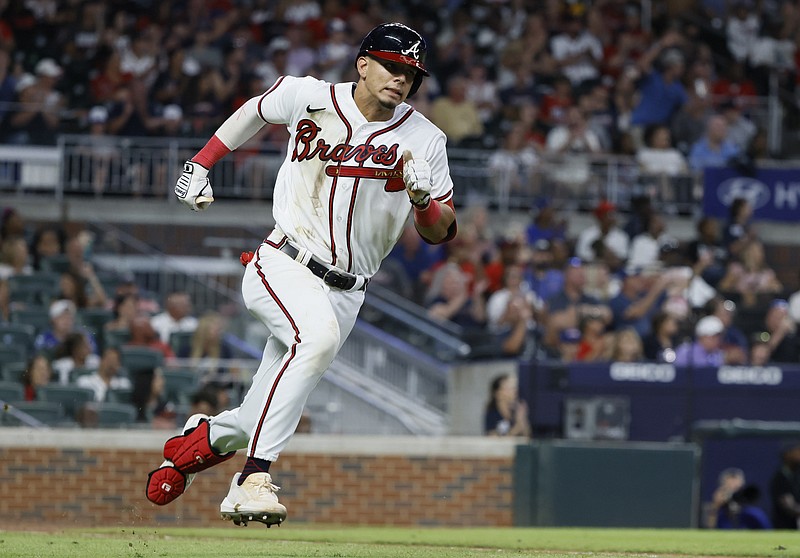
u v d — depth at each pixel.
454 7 72.62
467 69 69.81
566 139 66.38
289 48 69.19
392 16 72.06
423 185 17.47
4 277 56.56
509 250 58.06
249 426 19.12
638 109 68.50
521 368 50.44
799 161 69.25
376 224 18.77
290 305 18.33
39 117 65.31
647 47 71.69
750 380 49.88
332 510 48.78
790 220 60.47
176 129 65.31
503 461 49.09
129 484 48.31
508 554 22.44
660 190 63.78
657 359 52.38
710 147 67.12
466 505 48.94
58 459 48.28
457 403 52.34
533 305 53.72
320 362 18.11
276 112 18.83
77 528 36.69
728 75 73.12
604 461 48.75
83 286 56.94
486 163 64.06
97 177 63.44
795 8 75.88
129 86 66.44
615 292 55.03
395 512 48.84
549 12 72.31
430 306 57.31
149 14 69.31
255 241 63.00
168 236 63.53
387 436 49.59
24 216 62.94
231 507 17.86
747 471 48.50
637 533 36.28
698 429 48.81
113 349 51.72
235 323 57.16
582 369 50.12
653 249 59.78
